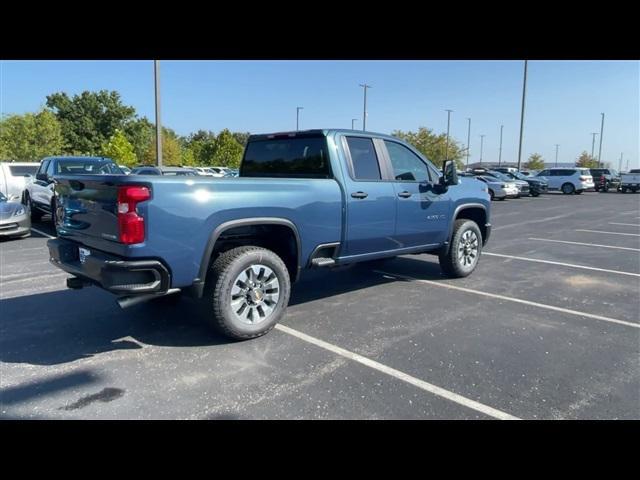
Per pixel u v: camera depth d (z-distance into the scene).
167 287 3.86
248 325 4.31
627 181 36.56
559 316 5.21
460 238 6.68
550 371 3.80
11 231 10.27
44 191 12.12
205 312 4.20
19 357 3.99
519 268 7.80
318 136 5.18
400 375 3.70
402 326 4.84
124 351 4.13
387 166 5.62
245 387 3.48
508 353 4.16
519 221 15.72
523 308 5.50
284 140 5.59
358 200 5.14
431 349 4.23
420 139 57.72
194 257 3.92
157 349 4.18
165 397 3.33
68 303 5.55
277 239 4.83
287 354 4.09
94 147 70.38
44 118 50.25
